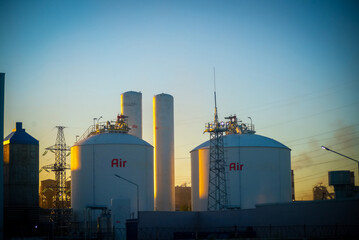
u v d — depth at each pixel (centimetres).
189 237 7488
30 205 10162
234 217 7675
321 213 6169
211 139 9325
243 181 9419
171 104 10994
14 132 10450
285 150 9906
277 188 9575
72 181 9519
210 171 9588
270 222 6919
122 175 9194
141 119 10925
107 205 9056
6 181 10131
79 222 9156
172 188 10806
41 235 9769
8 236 9369
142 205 9294
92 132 10094
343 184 7256
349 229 5797
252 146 9544
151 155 9756
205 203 9794
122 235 8112
